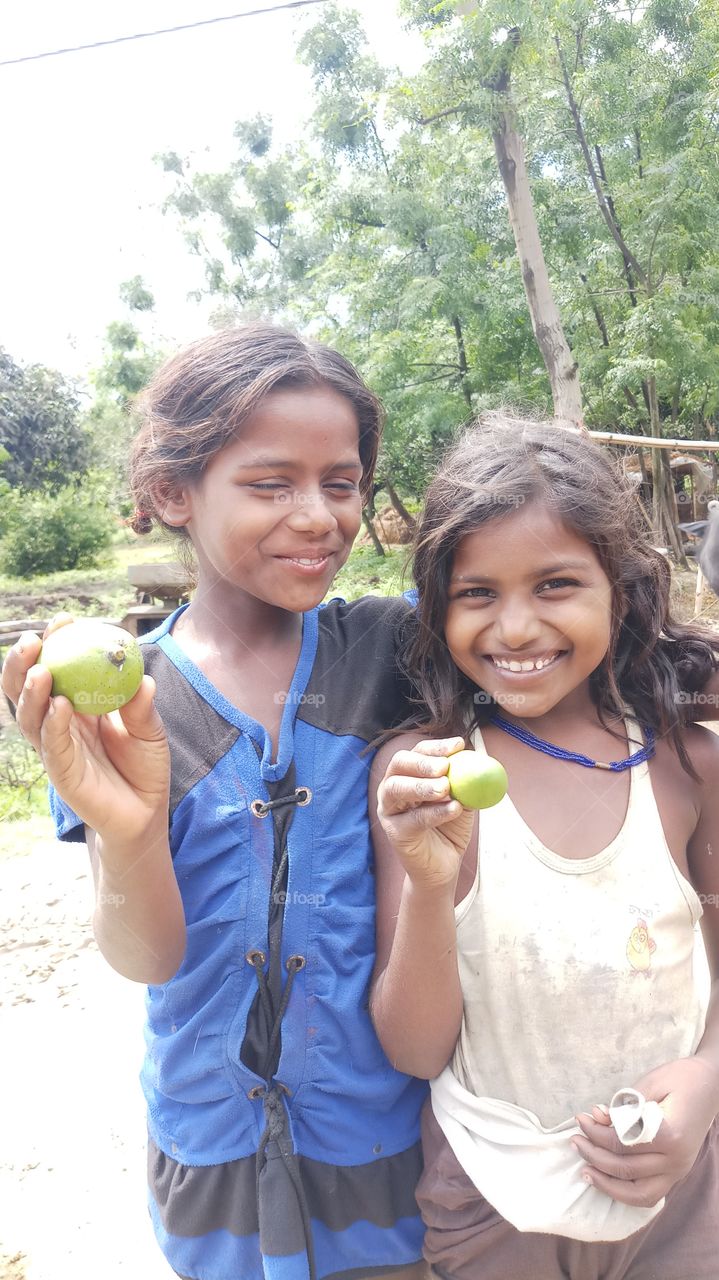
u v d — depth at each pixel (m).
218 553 0.64
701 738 0.73
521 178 5.55
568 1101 0.65
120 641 0.54
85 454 12.80
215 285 10.63
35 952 1.99
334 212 8.17
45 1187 1.30
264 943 0.62
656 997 0.66
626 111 6.98
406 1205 0.68
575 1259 0.66
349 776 0.67
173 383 0.66
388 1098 0.66
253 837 0.63
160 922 0.59
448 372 8.54
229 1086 0.62
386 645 0.74
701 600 2.31
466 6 5.19
